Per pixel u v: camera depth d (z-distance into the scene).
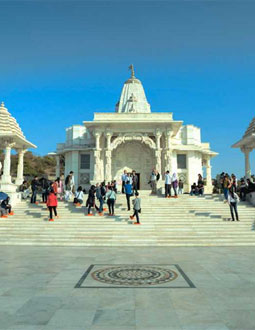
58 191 21.58
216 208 18.53
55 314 4.68
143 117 32.41
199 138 40.16
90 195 17.55
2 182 20.97
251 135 21.62
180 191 29.72
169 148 31.38
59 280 6.82
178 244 13.12
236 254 10.70
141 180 34.03
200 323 4.34
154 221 16.31
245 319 4.50
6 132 22.14
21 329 4.11
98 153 31.64
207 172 41.25
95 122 31.17
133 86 41.19
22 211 18.58
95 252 11.16
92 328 4.14
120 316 4.60
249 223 15.74
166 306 5.06
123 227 15.34
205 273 7.54
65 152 38.69
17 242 13.57
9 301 5.34
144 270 7.84
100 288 6.15
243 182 21.09
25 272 7.66
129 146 34.41
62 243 13.29
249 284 6.52
